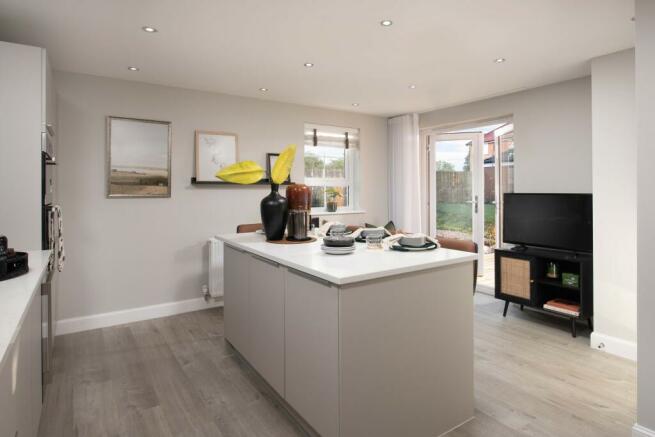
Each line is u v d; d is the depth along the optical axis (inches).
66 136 140.3
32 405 69.4
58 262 110.3
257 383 104.7
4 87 99.5
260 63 131.9
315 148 209.8
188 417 88.9
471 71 140.9
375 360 71.3
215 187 171.2
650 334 78.1
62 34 107.3
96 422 86.9
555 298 159.0
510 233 165.2
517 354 123.3
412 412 77.0
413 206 217.2
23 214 101.3
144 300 157.2
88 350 126.5
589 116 147.3
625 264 122.6
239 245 106.6
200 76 146.5
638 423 79.7
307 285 76.0
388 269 70.8
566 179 154.6
